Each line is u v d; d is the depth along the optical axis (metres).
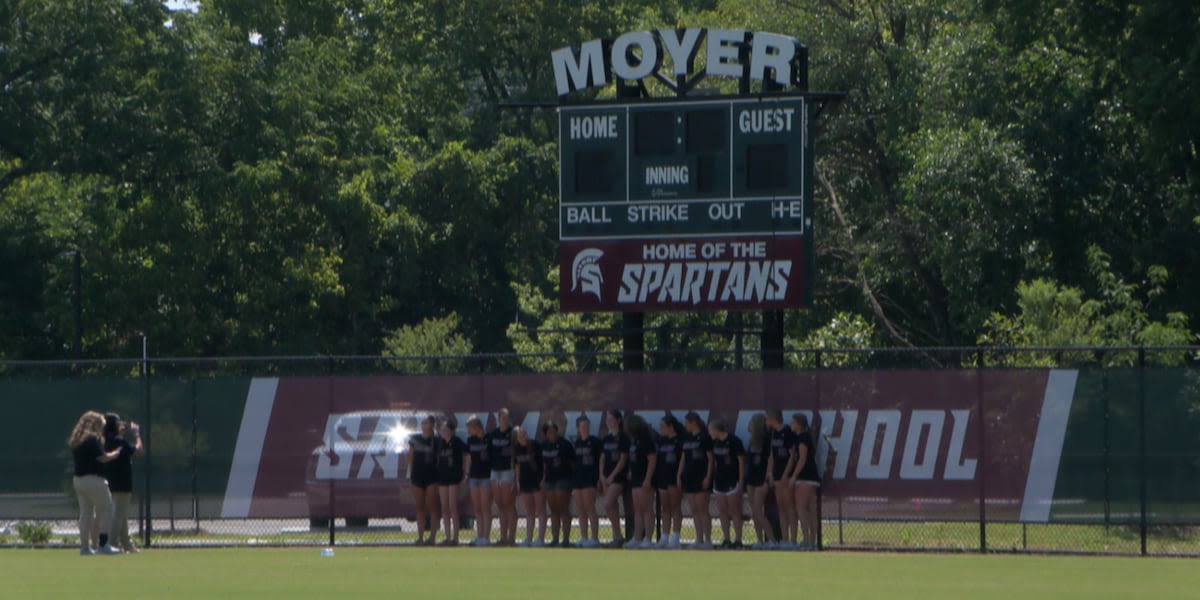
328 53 190.25
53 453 86.62
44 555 78.25
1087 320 104.06
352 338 197.12
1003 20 128.62
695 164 84.69
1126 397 73.94
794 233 83.19
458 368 144.75
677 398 79.81
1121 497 73.69
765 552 75.88
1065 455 74.38
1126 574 65.25
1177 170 120.44
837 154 150.25
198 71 170.00
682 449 78.00
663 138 85.38
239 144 172.50
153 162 167.38
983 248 124.56
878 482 76.75
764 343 85.31
